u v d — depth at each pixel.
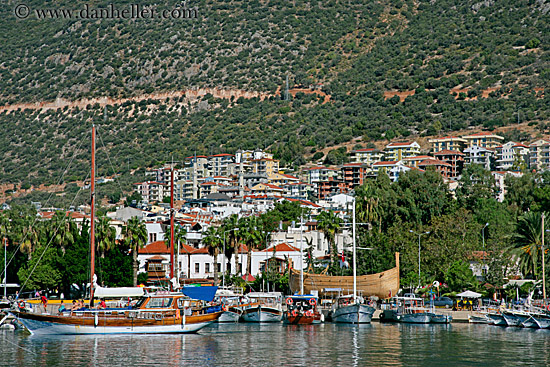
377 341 97.44
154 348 89.75
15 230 159.88
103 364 78.50
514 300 140.75
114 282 149.62
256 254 183.75
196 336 101.56
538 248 154.00
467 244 162.12
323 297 144.00
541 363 79.81
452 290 153.75
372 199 188.12
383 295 140.75
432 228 172.75
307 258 175.25
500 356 84.50
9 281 159.62
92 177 113.62
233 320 125.25
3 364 78.19
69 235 149.62
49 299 148.88
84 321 99.06
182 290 108.50
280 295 129.12
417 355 85.06
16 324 110.19
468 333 107.56
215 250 161.88
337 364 78.88
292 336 102.81
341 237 199.88
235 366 77.62
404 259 159.12
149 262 179.50
